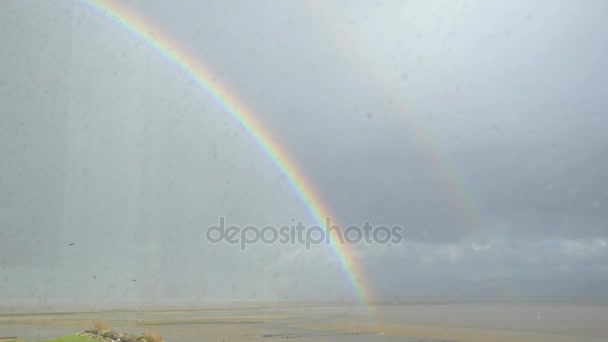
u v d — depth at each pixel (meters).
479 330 44.44
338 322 54.62
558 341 34.94
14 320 44.16
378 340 34.34
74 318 50.03
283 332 39.41
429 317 66.56
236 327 44.03
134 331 33.34
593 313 74.44
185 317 61.28
